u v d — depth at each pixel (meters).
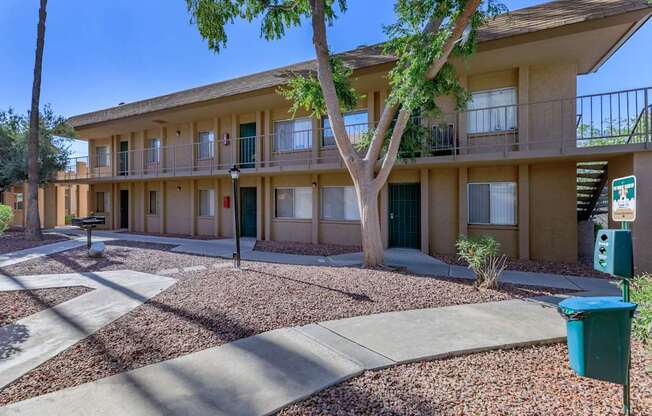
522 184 10.27
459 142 10.82
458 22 6.78
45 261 9.53
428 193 11.37
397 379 3.36
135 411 2.83
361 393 3.11
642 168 7.99
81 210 26.17
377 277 7.39
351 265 9.12
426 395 3.08
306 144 13.74
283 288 6.50
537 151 8.98
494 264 7.02
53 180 18.14
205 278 7.41
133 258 10.05
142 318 5.04
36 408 2.89
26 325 4.81
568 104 9.81
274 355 3.85
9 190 21.11
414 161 10.11
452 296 6.11
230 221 15.93
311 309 5.38
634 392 3.09
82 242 13.45
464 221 10.92
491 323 4.79
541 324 4.74
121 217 19.89
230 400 2.98
